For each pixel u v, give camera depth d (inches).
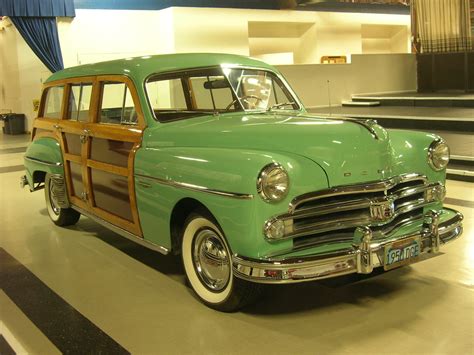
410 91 631.2
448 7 579.8
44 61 609.6
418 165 147.1
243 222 120.7
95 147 183.5
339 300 144.3
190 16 637.3
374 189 129.5
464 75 563.5
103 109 181.9
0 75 797.9
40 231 229.0
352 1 789.9
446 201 241.8
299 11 739.4
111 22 631.2
